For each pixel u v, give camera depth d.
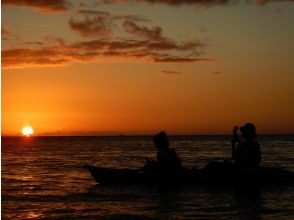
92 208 10.38
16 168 24.00
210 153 40.91
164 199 11.66
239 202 11.05
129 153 44.72
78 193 13.03
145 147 66.44
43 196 12.46
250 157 13.56
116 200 11.59
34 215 9.51
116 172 14.63
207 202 11.10
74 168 23.97
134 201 11.38
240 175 13.63
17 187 14.73
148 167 14.15
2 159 34.09
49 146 77.19
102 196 12.32
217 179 13.96
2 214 9.64
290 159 28.92
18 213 9.78
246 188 13.45
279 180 13.92
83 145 82.75
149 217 9.05
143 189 13.68
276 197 11.83
